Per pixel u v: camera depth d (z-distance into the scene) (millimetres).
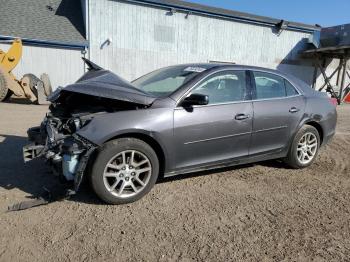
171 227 3461
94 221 3510
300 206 4078
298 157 5379
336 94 23375
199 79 4371
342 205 4156
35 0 18953
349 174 5363
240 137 4609
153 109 4016
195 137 4219
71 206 3814
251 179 4906
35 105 13078
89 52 17828
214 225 3539
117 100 4176
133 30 18750
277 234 3408
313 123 5496
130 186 3949
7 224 3375
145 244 3146
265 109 4816
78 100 4562
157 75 5039
